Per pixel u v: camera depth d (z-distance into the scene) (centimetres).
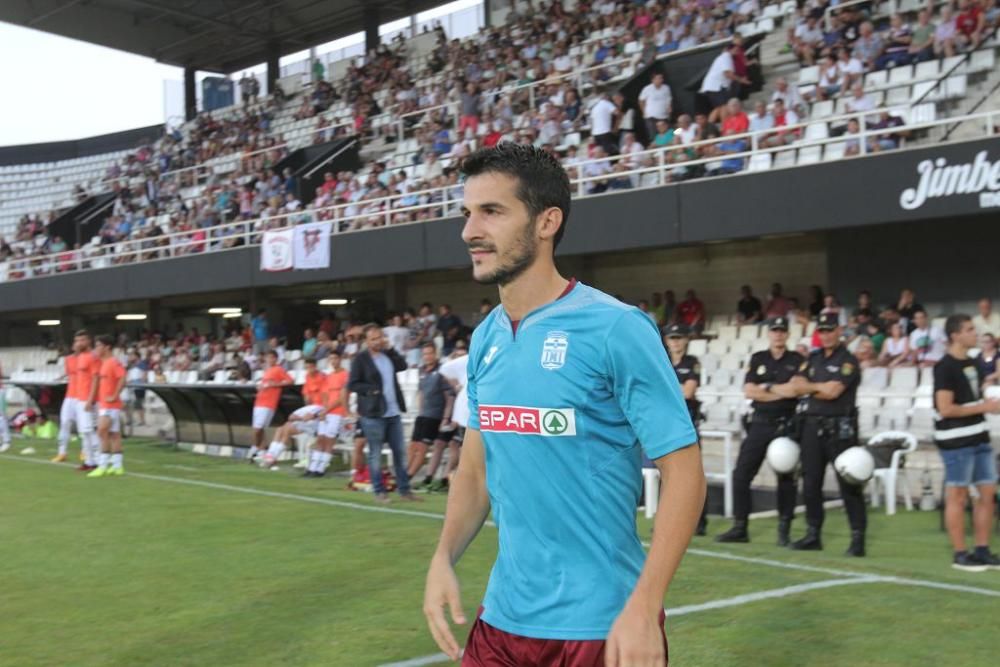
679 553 235
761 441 884
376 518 1032
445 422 1280
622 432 249
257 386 1641
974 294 1623
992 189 1369
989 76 1661
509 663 257
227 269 2564
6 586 740
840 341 837
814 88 1811
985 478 780
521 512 255
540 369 249
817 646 566
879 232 1728
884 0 1945
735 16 2139
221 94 4316
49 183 4738
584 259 2206
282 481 1381
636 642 227
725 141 1730
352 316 2822
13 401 2980
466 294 2458
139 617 647
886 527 981
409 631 604
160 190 3591
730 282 2006
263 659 554
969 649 560
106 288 2923
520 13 3055
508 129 2311
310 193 2806
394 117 2975
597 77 2284
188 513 1073
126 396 2312
